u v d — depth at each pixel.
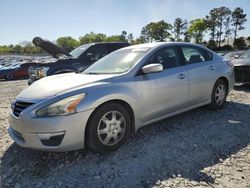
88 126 3.61
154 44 4.83
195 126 4.86
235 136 4.39
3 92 10.63
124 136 3.97
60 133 3.38
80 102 3.49
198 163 3.55
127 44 9.73
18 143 3.69
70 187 3.13
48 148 3.42
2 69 18.36
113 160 3.68
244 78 8.11
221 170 3.38
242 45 69.31
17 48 85.50
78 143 3.54
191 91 4.95
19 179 3.35
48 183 3.23
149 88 4.21
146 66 4.14
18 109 3.68
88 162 3.66
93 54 8.98
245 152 3.84
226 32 78.94
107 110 3.73
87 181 3.23
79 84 3.76
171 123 5.04
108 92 3.72
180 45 5.06
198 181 3.15
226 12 77.75
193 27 72.44
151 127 4.85
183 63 4.95
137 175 3.31
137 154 3.83
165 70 4.58
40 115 3.41
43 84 4.02
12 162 3.78
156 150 3.93
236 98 7.00
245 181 3.13
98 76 4.11
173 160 3.64
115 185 3.13
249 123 4.98
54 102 3.42
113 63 4.67
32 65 9.21
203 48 5.57
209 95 5.45
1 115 6.32
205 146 4.04
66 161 3.71
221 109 5.88
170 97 4.56
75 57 8.74
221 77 5.68
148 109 4.25
